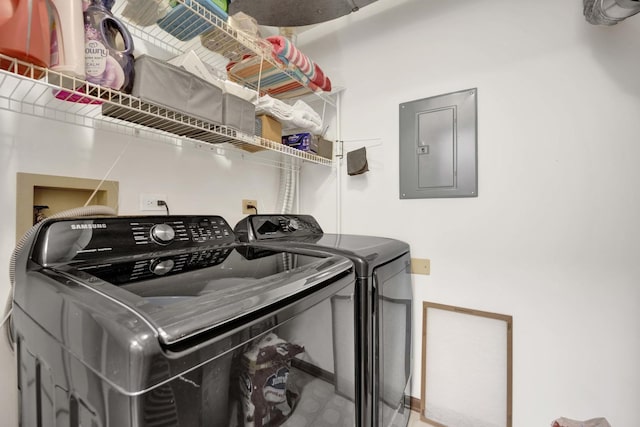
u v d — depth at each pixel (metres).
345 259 1.01
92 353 0.45
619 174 1.26
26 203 1.00
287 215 1.69
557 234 1.38
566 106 1.36
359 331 1.03
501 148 1.50
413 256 1.75
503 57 1.50
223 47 1.40
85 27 0.81
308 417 0.78
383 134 1.87
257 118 1.48
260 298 0.60
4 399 0.91
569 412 1.34
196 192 1.58
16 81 0.98
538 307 1.41
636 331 1.22
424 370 1.68
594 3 1.09
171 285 0.66
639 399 1.22
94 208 1.01
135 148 1.32
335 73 2.07
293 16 1.74
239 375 0.56
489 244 1.53
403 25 1.81
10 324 0.85
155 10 1.12
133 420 0.39
